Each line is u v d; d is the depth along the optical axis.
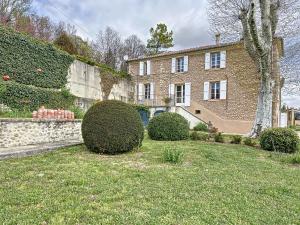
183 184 4.75
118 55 41.75
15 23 22.27
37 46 13.97
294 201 4.16
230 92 20.16
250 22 10.88
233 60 20.09
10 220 3.04
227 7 13.66
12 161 6.13
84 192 4.10
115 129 7.53
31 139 8.54
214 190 4.49
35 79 13.66
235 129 19.69
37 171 5.30
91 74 18.91
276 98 18.25
